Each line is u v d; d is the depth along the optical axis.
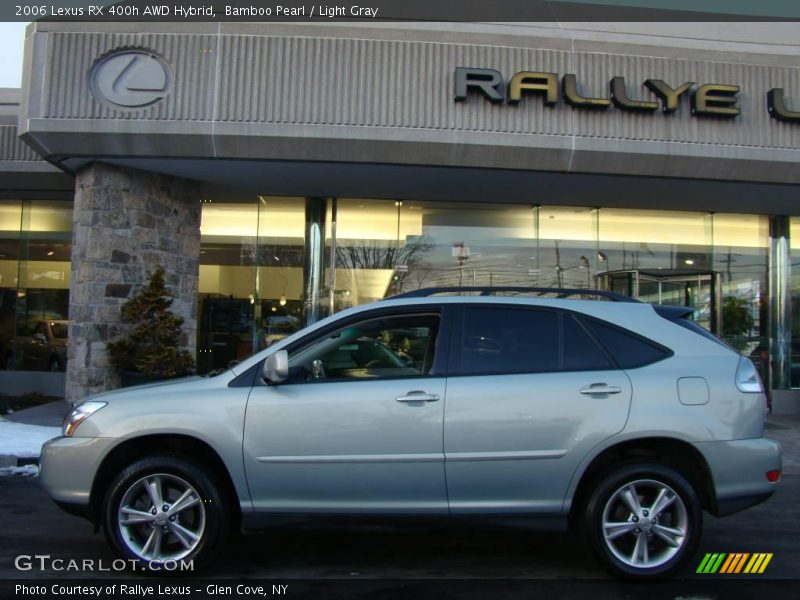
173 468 4.59
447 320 4.86
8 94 12.68
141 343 10.43
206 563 4.61
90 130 9.88
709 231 13.62
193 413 4.59
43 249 13.78
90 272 10.33
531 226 13.26
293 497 4.57
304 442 4.54
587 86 10.46
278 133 10.01
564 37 10.48
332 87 10.12
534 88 10.20
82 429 4.67
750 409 4.68
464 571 4.91
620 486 4.59
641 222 13.48
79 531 5.77
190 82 10.02
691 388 4.66
